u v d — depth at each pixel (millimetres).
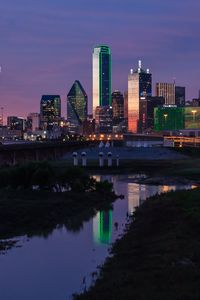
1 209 98000
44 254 66688
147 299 40781
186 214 80125
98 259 63219
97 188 134125
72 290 50188
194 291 42000
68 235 80688
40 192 124438
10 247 71562
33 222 91688
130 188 159375
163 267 50812
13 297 48438
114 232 82500
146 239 69062
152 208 98375
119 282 47094
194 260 53062
